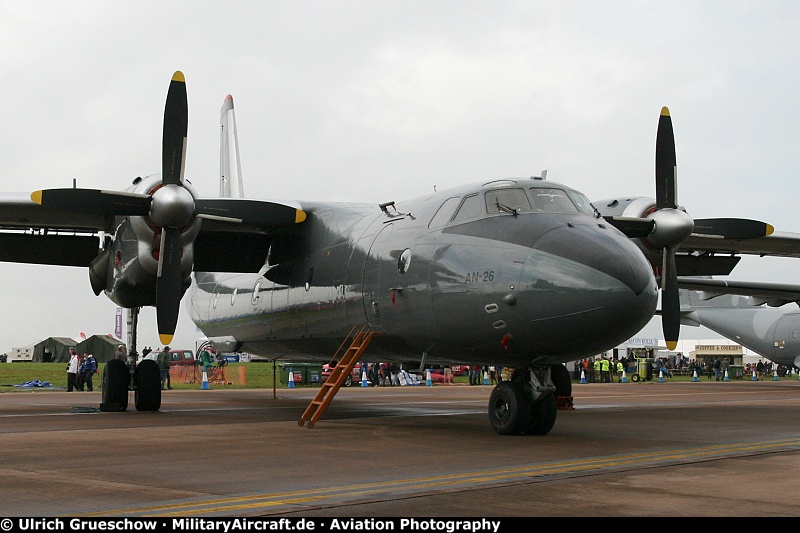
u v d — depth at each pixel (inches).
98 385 1487.5
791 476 297.9
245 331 757.3
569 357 432.1
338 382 520.1
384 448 396.2
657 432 483.2
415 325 495.5
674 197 595.8
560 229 435.8
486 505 242.8
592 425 536.1
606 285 401.1
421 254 490.9
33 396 1021.8
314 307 617.6
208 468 325.1
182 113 565.9
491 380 1674.5
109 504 247.8
